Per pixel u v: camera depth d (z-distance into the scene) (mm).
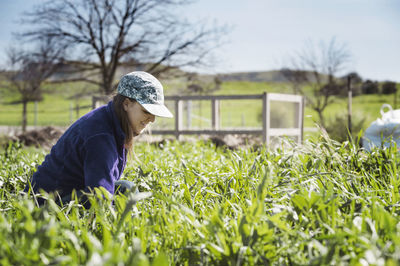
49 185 2432
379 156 2971
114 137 2369
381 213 1649
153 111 2277
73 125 2424
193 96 8641
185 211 1689
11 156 4453
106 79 16047
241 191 2533
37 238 1311
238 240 1544
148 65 16156
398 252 1221
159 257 1129
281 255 1561
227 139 8570
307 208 1779
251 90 51219
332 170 2875
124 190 2439
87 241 1523
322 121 12648
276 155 3250
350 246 1502
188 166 3338
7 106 39656
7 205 2324
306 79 18062
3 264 1286
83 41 15523
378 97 37406
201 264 1494
